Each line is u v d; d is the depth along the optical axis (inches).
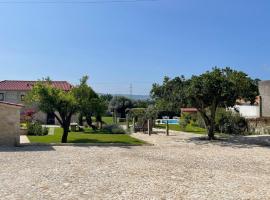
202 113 1350.9
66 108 1136.2
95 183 531.2
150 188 503.2
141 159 784.9
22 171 618.5
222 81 1248.8
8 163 701.9
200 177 588.4
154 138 1369.3
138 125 1737.2
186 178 578.6
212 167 693.9
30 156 804.6
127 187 507.8
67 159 765.3
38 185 513.3
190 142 1208.8
